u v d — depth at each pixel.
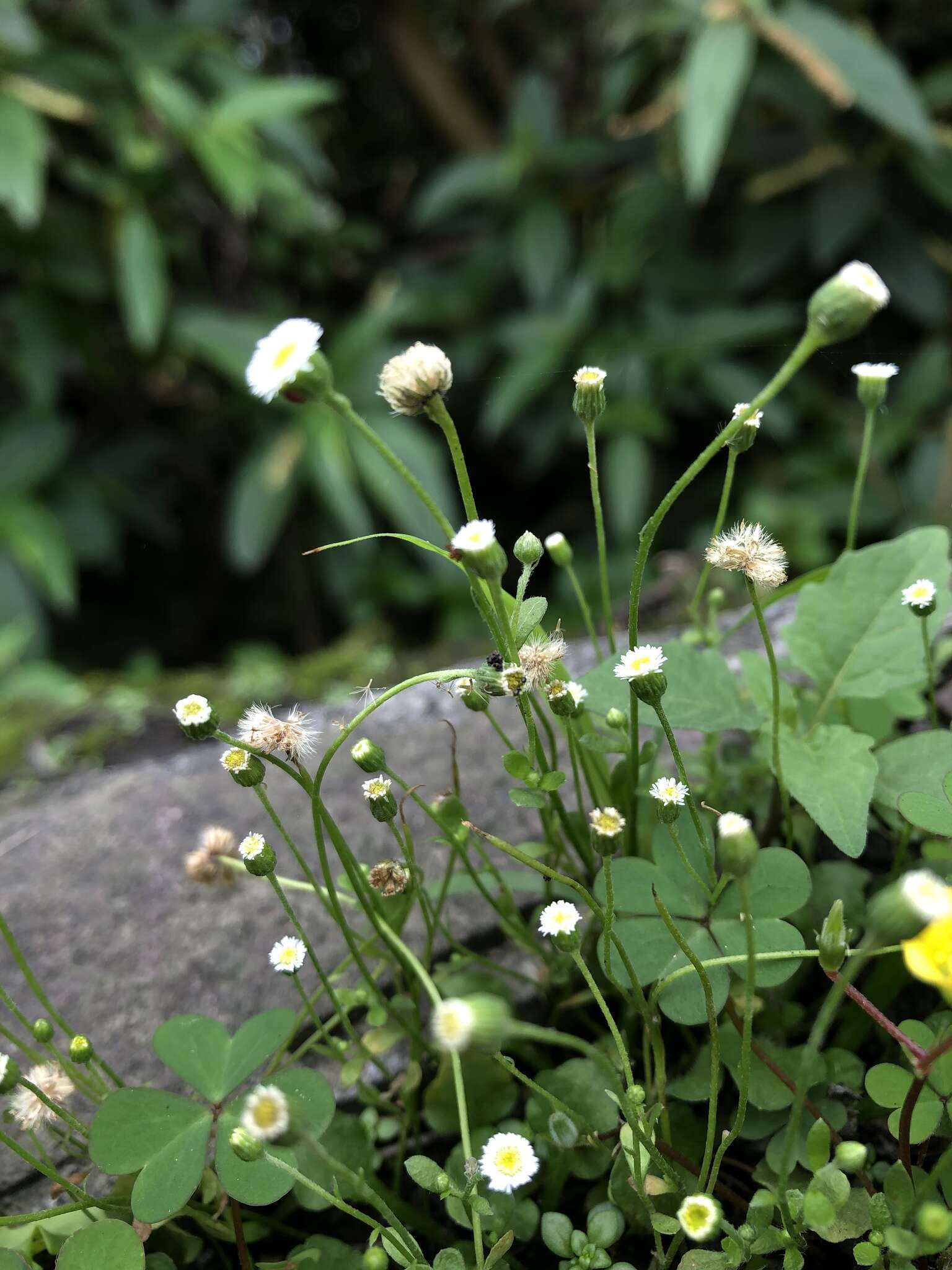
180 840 0.37
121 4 0.84
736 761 0.33
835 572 0.32
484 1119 0.29
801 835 0.31
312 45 1.20
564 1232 0.26
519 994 0.31
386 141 1.25
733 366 0.82
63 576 0.74
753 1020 0.29
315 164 0.88
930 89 0.80
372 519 0.92
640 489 0.81
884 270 0.82
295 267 0.99
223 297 0.93
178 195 0.85
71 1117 0.27
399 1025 0.30
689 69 0.71
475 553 0.24
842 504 0.79
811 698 0.32
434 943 0.33
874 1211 0.24
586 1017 0.31
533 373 0.83
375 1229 0.25
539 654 0.27
